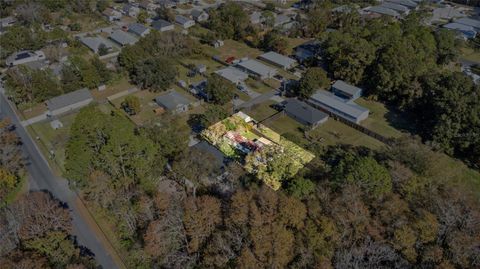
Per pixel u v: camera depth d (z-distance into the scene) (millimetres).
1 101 108625
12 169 78438
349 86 109000
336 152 82875
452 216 53031
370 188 60469
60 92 107688
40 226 56781
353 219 52750
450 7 181875
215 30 150500
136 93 111875
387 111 103062
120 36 147250
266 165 76188
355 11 155000
